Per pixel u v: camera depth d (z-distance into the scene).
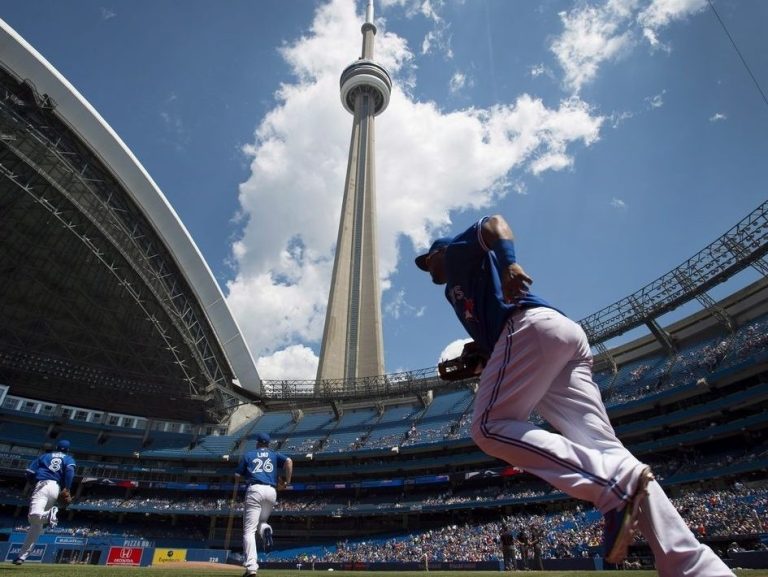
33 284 57.47
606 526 2.19
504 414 2.58
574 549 33.59
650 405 44.69
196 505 60.44
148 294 56.22
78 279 56.97
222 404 69.38
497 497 50.09
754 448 38.53
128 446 65.88
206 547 57.53
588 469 2.23
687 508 34.97
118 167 49.66
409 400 69.81
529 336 2.47
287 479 7.77
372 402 71.88
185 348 61.84
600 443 2.48
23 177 46.91
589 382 2.65
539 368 2.47
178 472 63.44
